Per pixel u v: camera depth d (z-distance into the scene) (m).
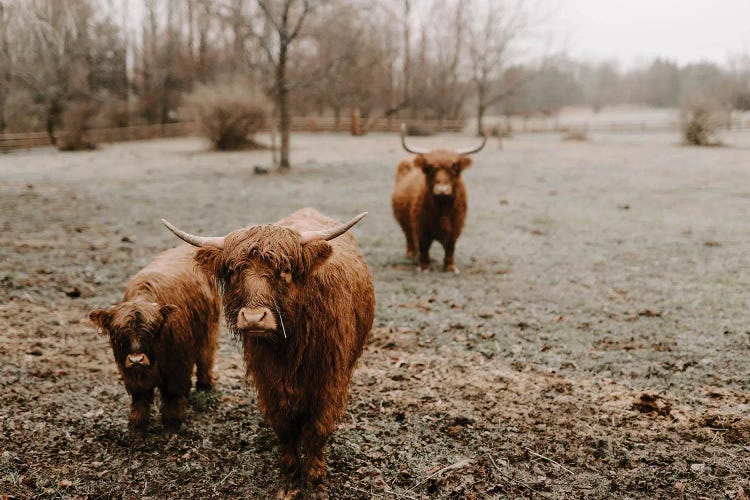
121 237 11.86
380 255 11.00
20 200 16.12
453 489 4.13
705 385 5.53
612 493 4.04
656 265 10.05
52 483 4.14
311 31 24.55
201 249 3.66
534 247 11.49
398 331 7.13
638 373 5.83
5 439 4.60
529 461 4.43
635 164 25.66
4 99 37.41
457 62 55.38
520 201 16.83
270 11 23.77
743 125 47.62
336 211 15.22
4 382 5.48
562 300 8.25
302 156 29.77
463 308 7.98
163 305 4.45
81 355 6.22
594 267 10.01
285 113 23.80
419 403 5.34
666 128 51.88
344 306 4.00
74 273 9.08
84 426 4.88
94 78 40.62
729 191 18.00
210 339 5.32
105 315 4.33
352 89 44.66
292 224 4.66
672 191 18.25
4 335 6.57
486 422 4.99
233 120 32.69
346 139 42.53
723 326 7.03
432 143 38.44
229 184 20.03
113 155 31.31
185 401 4.96
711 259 10.34
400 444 4.68
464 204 9.70
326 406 4.01
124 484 4.19
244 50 26.31
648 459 4.38
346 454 4.54
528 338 6.84
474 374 5.95
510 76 58.34
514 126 60.41
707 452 4.45
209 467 4.40
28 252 10.34
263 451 4.61
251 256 3.42
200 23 48.72
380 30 45.72
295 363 3.81
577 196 17.59
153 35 50.88
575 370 5.97
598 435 4.74
